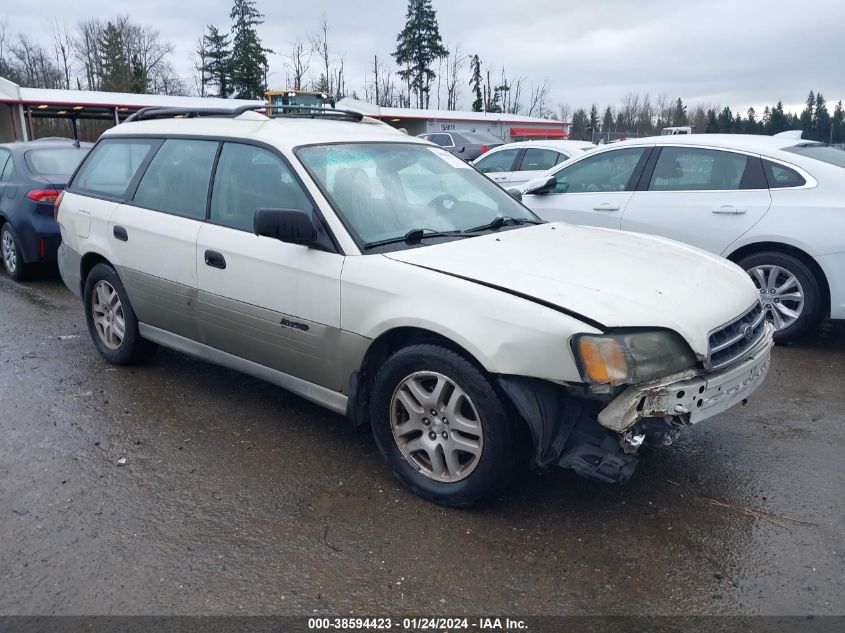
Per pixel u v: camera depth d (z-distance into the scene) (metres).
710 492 3.51
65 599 2.67
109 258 4.79
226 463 3.75
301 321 3.66
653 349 2.88
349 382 3.58
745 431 4.23
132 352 4.96
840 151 6.24
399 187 4.00
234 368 4.23
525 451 3.17
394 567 2.89
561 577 2.85
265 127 4.16
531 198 7.21
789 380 5.08
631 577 2.86
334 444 3.99
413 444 3.41
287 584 2.78
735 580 2.84
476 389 3.07
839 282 5.40
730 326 3.20
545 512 3.31
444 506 3.33
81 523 3.17
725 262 3.82
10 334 5.95
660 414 2.89
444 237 3.74
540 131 40.31
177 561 2.91
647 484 3.59
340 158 3.97
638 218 6.39
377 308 3.34
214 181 4.22
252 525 3.18
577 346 2.83
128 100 30.20
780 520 3.27
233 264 3.94
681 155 6.34
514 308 2.96
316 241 3.59
